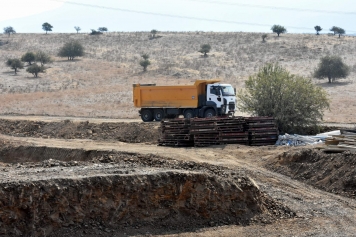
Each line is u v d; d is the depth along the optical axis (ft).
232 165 175.63
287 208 121.29
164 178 107.55
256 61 652.48
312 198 135.23
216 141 221.87
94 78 582.35
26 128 292.61
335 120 318.45
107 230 99.91
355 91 460.14
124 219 103.30
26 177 101.04
